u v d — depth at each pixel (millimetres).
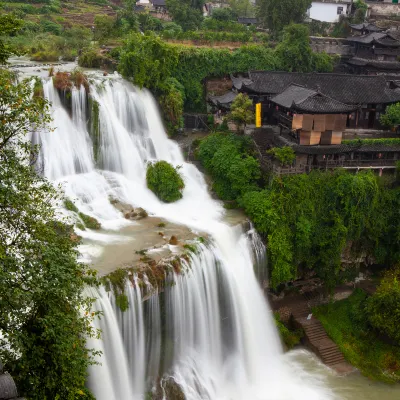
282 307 49250
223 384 39562
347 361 44406
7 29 24734
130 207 46719
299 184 49750
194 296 39125
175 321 37938
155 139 58094
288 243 48188
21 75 52531
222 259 42375
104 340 31922
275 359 44125
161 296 36719
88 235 41156
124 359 33719
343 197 50875
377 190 51938
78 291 22688
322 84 63375
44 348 21234
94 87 51531
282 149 51625
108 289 33469
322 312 49438
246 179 51938
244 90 61562
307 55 78438
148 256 38344
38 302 20984
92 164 49406
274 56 77438
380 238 53688
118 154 51281
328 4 100000
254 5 123125
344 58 85562
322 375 42750
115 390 32938
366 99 61812
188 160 58188
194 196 52562
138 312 35219
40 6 95750
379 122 63562
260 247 47562
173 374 37562
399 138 57969
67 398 21297
